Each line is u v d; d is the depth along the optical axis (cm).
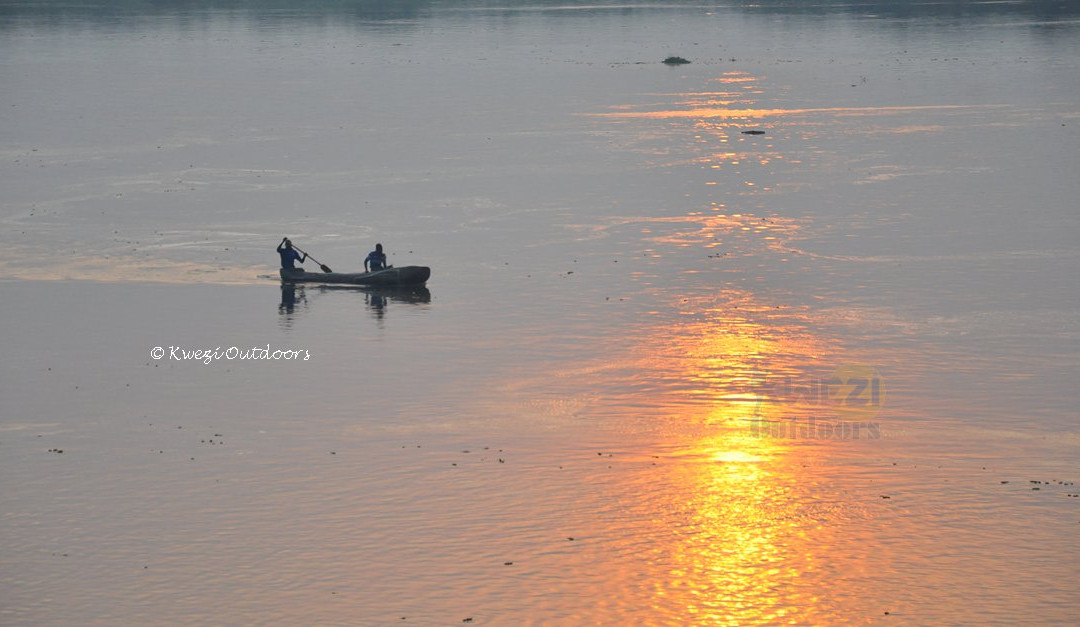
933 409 13325
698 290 17925
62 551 10350
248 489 11500
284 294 17988
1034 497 11150
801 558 10125
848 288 17950
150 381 14488
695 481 11544
